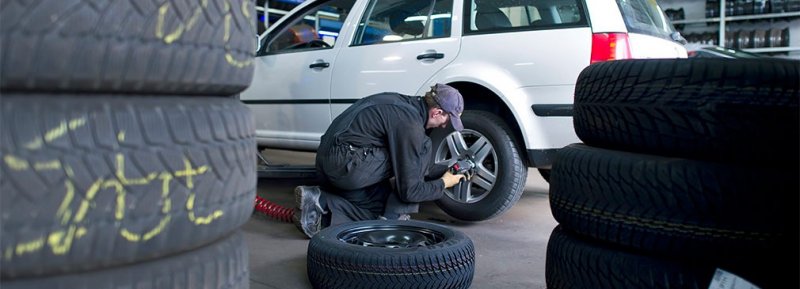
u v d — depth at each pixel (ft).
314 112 12.47
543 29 9.46
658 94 4.79
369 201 9.54
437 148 10.49
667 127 4.74
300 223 9.14
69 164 2.56
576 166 5.32
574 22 9.24
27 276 2.58
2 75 2.44
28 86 2.52
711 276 4.54
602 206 5.00
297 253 8.57
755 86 4.43
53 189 2.52
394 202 9.45
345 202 9.36
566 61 9.16
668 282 4.65
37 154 2.48
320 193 9.26
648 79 4.87
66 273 2.68
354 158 9.03
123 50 2.71
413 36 11.14
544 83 9.34
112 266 2.81
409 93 10.82
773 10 29.81
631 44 9.07
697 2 33.40
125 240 2.76
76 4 2.57
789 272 4.40
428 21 10.90
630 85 4.98
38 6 2.49
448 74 10.34
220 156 3.19
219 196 3.19
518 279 7.50
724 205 4.45
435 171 10.16
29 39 2.47
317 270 6.81
